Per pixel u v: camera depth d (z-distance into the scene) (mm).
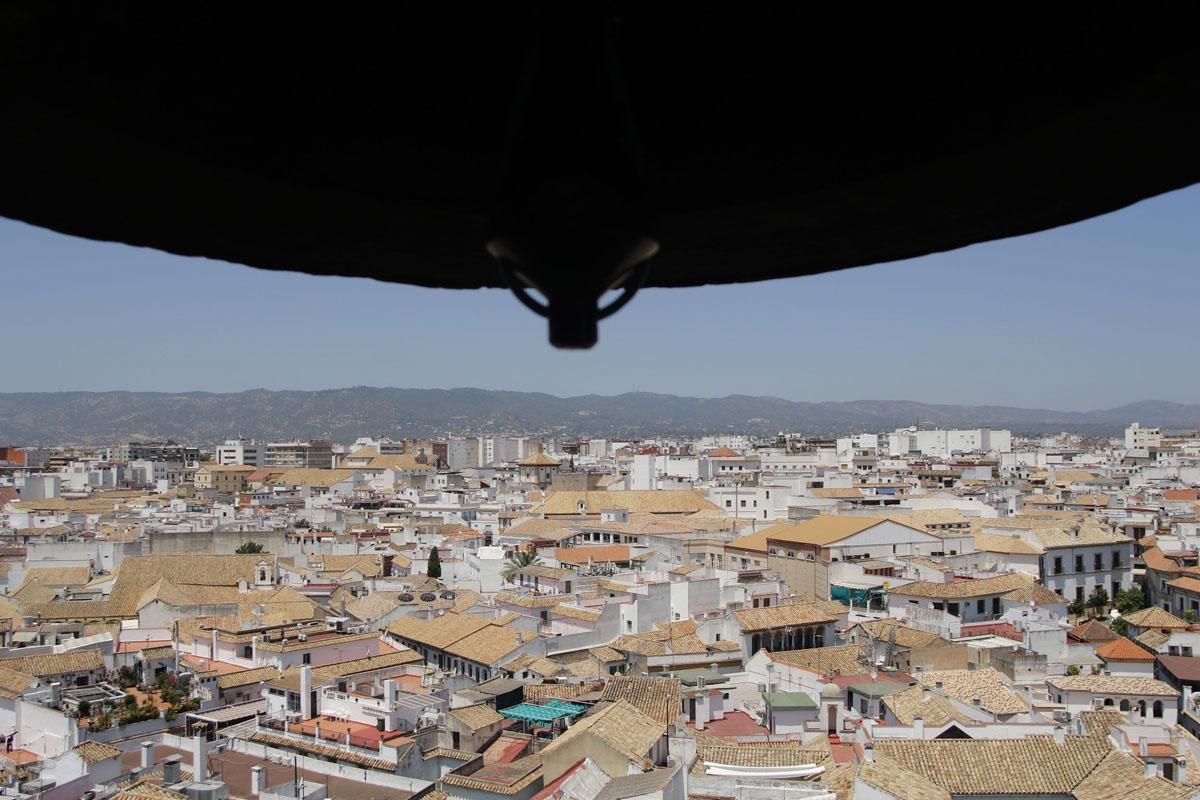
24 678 59812
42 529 132250
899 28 4281
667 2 4375
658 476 197500
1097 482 193875
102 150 4281
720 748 43594
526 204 3855
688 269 5812
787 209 4883
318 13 4281
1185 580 92688
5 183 4469
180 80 4180
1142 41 3725
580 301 3936
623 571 99500
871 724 46969
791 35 4465
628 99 4516
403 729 54531
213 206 4891
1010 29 4051
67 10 3611
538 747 49969
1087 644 72500
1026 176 4582
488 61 4551
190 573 96938
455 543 125875
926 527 109438
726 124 4734
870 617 79000
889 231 5203
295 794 43812
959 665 64000
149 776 45656
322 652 67750
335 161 4648
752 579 89062
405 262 5719
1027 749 39906
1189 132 4207
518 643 70062
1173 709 55500
